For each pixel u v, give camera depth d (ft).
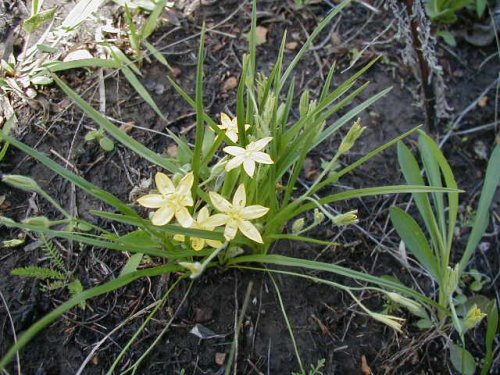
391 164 0.91
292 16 1.02
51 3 0.95
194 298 0.75
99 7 0.95
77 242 0.77
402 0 0.96
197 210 0.74
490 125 0.96
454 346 0.75
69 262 0.76
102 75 0.90
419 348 0.77
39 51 0.89
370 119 0.94
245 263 0.78
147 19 0.94
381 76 0.98
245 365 0.73
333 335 0.76
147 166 0.84
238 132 0.66
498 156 0.76
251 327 0.75
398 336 0.77
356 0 1.04
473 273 0.83
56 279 0.74
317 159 0.89
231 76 0.94
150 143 0.86
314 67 0.97
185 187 0.58
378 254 0.83
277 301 0.77
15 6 0.94
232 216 0.59
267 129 0.63
